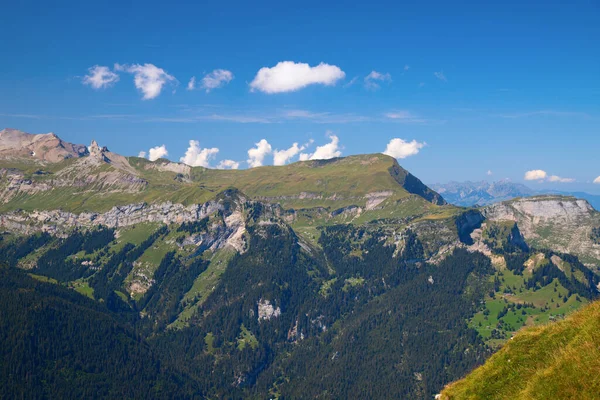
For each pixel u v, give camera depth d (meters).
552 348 82.31
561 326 85.19
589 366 70.94
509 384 82.50
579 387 69.81
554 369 75.50
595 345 73.69
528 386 77.19
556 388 72.31
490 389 84.38
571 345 77.75
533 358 83.62
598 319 77.94
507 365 86.06
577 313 85.69
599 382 67.94
